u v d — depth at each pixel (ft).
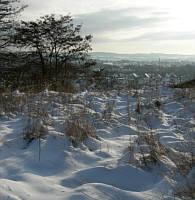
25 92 27.71
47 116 18.16
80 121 16.42
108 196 8.57
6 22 53.57
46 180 9.78
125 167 10.57
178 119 19.75
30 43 54.44
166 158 11.30
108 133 16.53
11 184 8.98
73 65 57.52
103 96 28.68
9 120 18.26
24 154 12.26
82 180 9.87
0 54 52.90
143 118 20.21
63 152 12.38
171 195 8.71
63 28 56.39
